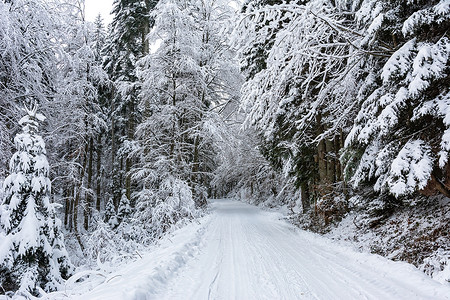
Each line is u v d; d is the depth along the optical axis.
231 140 17.48
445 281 4.25
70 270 7.13
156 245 9.26
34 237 5.94
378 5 5.51
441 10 4.49
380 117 5.31
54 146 13.23
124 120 23.77
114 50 23.41
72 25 13.49
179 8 16.02
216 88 22.36
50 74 11.41
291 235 10.45
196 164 18.69
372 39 5.85
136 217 14.23
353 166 8.28
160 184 14.55
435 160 5.18
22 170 6.42
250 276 5.22
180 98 17.31
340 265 5.88
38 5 9.73
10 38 8.62
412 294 4.04
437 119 5.18
